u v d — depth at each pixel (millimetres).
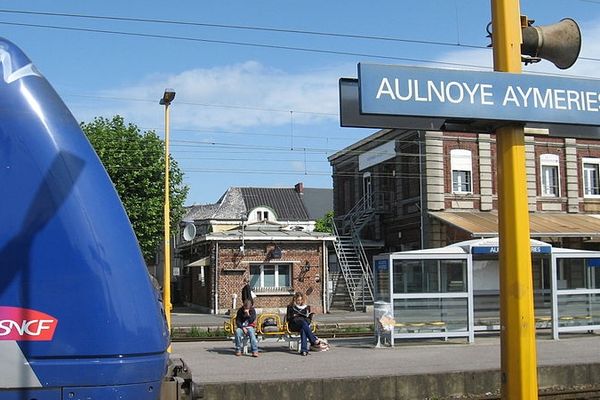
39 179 4176
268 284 35438
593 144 38344
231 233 35844
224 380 11062
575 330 17422
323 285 35719
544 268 18000
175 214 39375
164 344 4445
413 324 16250
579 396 11227
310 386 10734
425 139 35719
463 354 14586
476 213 35969
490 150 36688
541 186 37219
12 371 3953
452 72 5457
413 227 37000
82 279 4117
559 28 5949
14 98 4266
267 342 17547
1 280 4023
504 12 5727
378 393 11023
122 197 37000
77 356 4047
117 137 37250
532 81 5645
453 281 16469
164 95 23000
